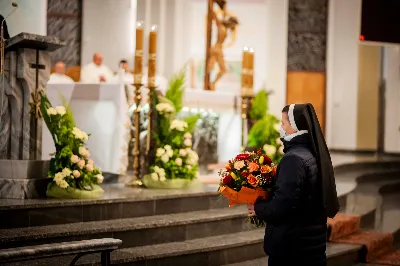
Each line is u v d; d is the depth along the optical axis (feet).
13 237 17.93
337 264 23.89
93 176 22.20
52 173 21.97
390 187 39.91
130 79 33.86
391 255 26.22
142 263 19.31
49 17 45.68
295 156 14.01
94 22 45.88
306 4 56.13
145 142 28.22
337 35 56.34
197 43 53.47
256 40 55.26
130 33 45.85
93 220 21.07
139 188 25.61
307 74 56.39
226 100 33.06
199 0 53.26
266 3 55.11
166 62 52.37
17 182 21.20
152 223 20.99
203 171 32.09
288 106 14.66
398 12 30.09
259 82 55.31
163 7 52.08
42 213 19.94
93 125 27.50
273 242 14.43
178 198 23.50
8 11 31.19
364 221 29.19
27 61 21.50
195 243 21.49
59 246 14.11
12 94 21.61
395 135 56.18
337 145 56.80
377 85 56.34
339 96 56.49
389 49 55.93
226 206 25.22
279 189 13.97
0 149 22.03
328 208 14.20
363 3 29.84
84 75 40.14
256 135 30.12
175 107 26.68
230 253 21.79
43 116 22.02
